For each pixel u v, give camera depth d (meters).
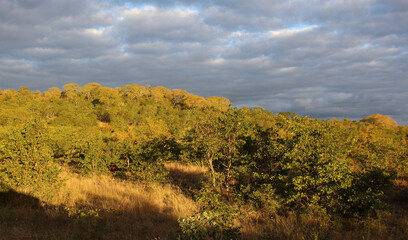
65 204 8.21
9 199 8.00
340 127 10.33
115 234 6.04
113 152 14.39
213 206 6.11
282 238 5.69
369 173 7.59
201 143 9.98
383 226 6.65
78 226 6.37
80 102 86.88
